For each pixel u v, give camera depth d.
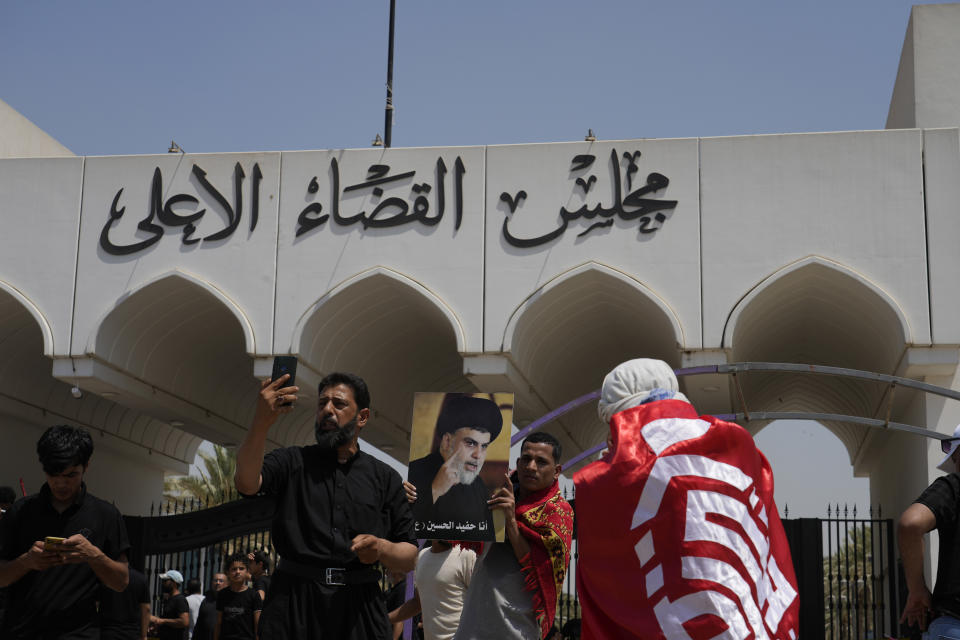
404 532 4.64
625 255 17.33
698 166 17.44
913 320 16.38
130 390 20.23
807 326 21.16
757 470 3.77
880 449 24.88
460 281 17.70
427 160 18.22
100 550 4.76
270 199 18.50
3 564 4.64
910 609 4.93
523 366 19.22
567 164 17.81
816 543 15.38
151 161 18.94
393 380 24.44
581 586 3.73
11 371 22.72
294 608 4.35
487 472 5.34
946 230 16.61
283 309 18.09
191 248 18.52
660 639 3.51
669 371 4.11
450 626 6.60
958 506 4.90
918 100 18.64
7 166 19.14
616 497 3.72
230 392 25.22
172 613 13.15
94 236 18.80
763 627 3.51
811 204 17.03
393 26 20.94
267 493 4.49
